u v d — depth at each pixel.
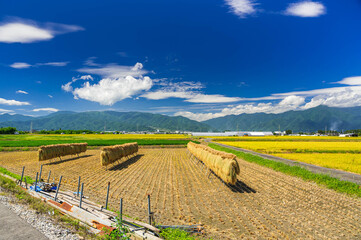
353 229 10.84
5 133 116.31
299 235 10.09
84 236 8.27
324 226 11.12
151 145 62.03
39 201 12.04
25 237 7.79
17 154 39.62
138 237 8.24
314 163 30.91
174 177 22.06
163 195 15.90
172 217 11.86
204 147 29.12
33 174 22.80
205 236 9.78
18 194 12.98
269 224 11.21
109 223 9.19
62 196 13.54
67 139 76.94
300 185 19.25
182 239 8.39
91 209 11.08
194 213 12.53
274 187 18.58
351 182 18.33
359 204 14.45
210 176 22.89
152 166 28.92
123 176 22.33
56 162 31.73
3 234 7.93
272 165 28.16
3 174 20.27
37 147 48.50
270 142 77.25
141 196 15.56
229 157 18.62
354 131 193.00
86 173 23.83
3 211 10.05
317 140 90.62
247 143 71.75
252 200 15.13
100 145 55.88
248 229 10.55
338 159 34.50
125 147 34.38
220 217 12.01
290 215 12.45
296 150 46.97
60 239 7.76
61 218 9.80
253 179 21.50
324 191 17.44
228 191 17.31
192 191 17.14
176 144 64.06
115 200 14.46
